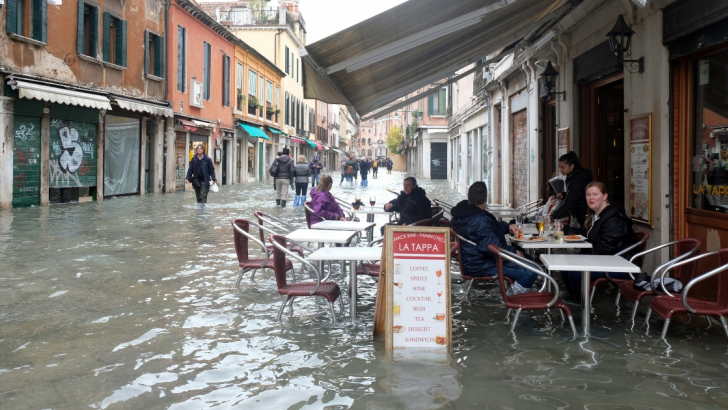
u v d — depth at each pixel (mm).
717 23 5500
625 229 5785
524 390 3742
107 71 19000
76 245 9383
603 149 9508
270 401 3598
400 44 5793
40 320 5309
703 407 3482
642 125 6957
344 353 4492
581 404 3529
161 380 3936
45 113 16125
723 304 4578
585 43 9211
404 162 102062
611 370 4086
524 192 14500
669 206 6438
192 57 26172
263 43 45125
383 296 4895
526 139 14219
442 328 4602
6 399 3598
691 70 6223
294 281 6902
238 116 33344
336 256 5066
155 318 5414
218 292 6449
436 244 4656
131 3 20391
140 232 11086
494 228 5938
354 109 8648
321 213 8891
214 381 3924
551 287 6699
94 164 18781
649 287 5168
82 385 3836
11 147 14883
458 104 28047
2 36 14289
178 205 17422
